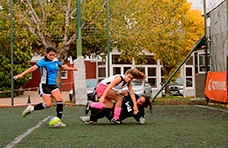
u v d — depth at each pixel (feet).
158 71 120.37
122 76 33.01
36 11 77.41
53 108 56.39
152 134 27.68
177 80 117.70
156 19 81.87
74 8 75.77
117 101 34.01
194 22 94.12
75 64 63.41
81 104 63.87
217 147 22.34
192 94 117.19
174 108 54.39
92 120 34.58
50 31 70.33
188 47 95.81
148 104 34.53
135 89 81.41
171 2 79.00
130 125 33.76
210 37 66.28
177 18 87.51
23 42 69.41
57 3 79.30
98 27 71.05
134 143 23.86
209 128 31.07
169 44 85.46
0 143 24.32
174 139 25.31
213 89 61.00
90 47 84.53
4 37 70.90
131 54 75.72
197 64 80.02
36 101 89.45
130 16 75.66
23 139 25.90
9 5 70.59
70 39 72.28
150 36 74.95
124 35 72.28
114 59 119.65
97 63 132.77
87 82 93.40
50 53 32.65
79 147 22.71
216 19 63.05
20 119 40.37
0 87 105.19
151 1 78.74
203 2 65.46
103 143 23.97
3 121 38.32
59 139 25.76
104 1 73.00
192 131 29.25
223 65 59.41
